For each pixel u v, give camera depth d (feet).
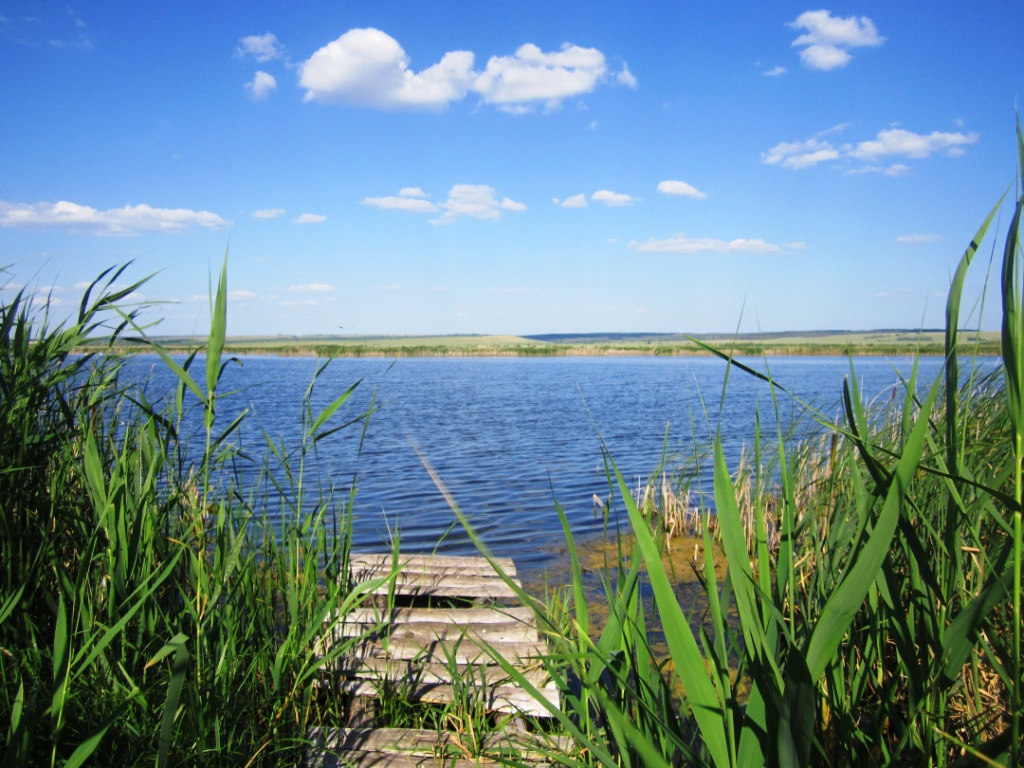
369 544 24.93
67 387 11.05
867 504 5.36
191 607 8.63
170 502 9.48
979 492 7.47
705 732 4.99
